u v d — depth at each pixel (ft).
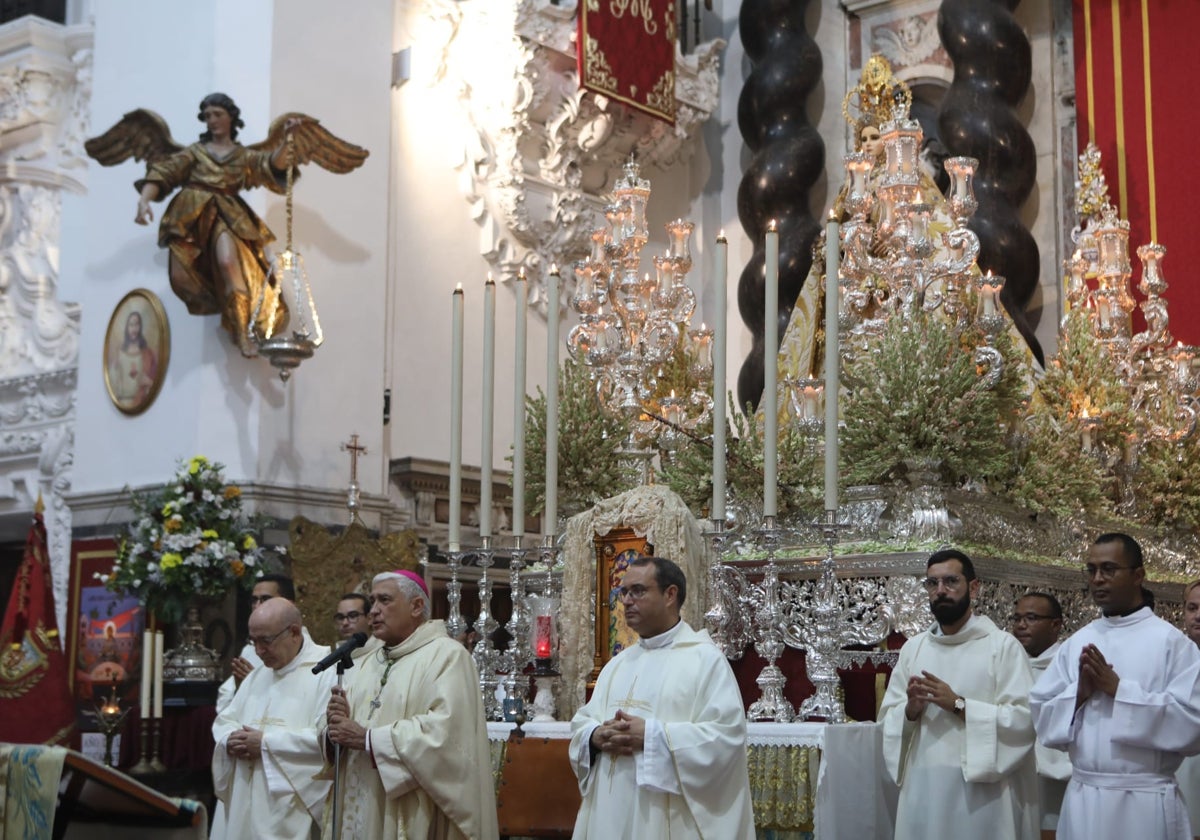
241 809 21.44
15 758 14.57
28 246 44.29
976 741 18.63
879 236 28.35
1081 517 28.12
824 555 23.95
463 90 41.83
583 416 27.96
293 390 36.52
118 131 36.50
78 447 39.17
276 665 22.25
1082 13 43.14
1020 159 40.57
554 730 22.65
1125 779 17.43
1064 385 30.42
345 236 38.01
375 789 19.48
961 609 19.45
